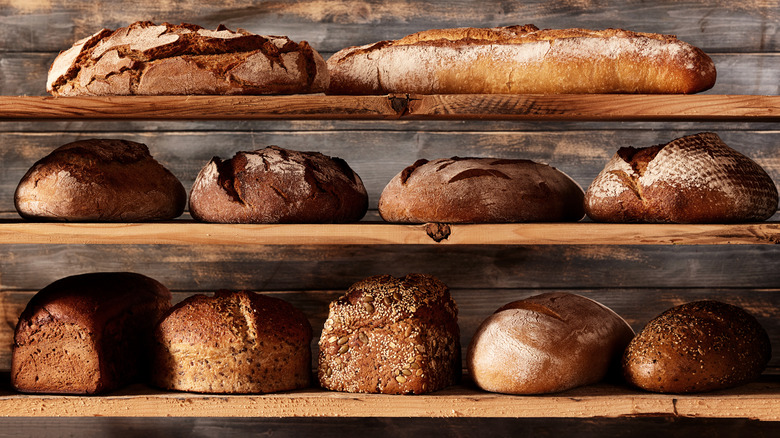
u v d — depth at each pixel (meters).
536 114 1.60
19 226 1.60
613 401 1.59
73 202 1.61
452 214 1.62
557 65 1.63
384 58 1.67
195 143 1.83
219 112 1.60
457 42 1.66
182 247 1.84
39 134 1.82
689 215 1.60
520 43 1.65
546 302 1.66
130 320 1.66
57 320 1.61
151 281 1.74
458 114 1.60
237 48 1.62
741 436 1.82
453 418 1.83
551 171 1.69
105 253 1.83
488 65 1.65
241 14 1.83
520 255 1.84
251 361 1.60
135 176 1.66
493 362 1.59
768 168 1.82
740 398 1.58
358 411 1.60
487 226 1.60
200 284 1.84
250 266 1.84
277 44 1.63
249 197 1.62
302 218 1.63
